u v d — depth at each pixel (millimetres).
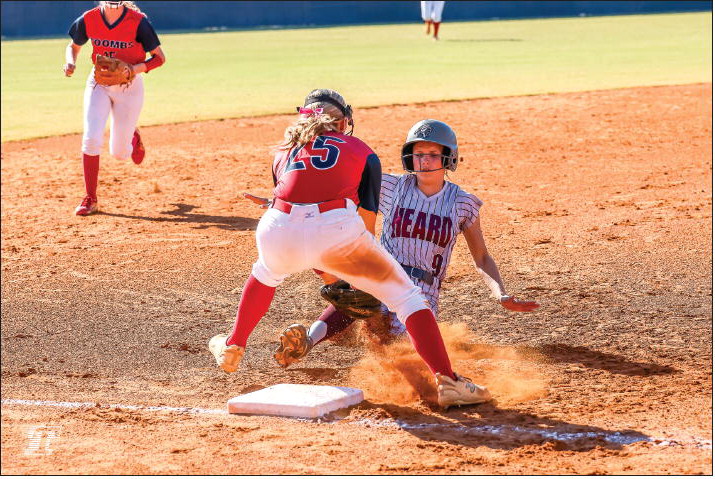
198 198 35062
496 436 13703
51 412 15461
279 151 14883
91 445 13703
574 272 23750
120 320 21203
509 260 25109
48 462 12961
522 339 18969
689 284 22375
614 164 38938
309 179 14086
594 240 26906
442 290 22688
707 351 17703
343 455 13055
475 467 12398
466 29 142375
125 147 33406
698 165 38000
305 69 82625
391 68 81625
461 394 14859
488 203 32375
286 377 17219
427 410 15156
